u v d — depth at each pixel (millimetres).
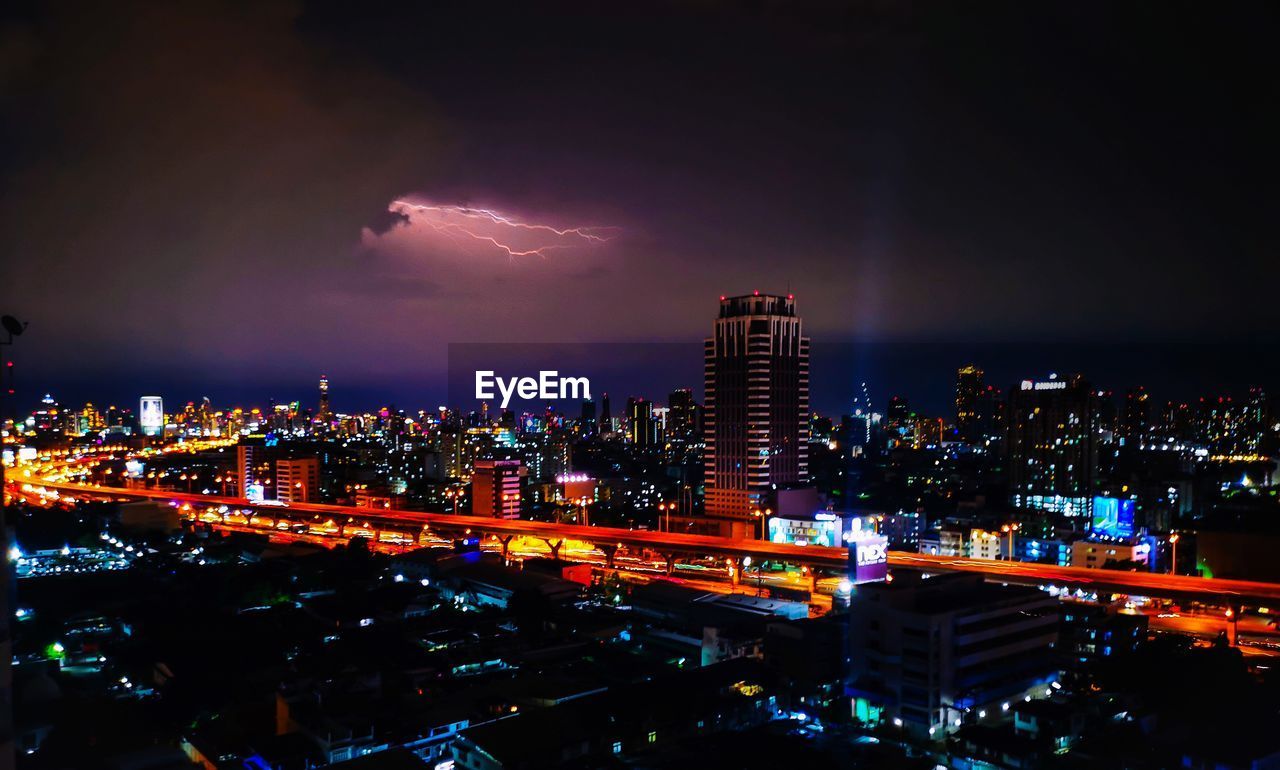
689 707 125562
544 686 138500
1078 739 115688
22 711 134875
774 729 122938
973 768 112188
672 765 106812
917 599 134750
